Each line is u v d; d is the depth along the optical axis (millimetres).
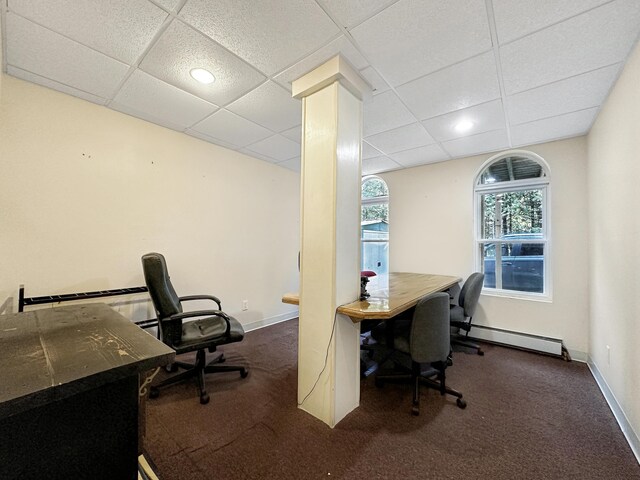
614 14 1361
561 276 2938
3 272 1910
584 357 2779
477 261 3557
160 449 1514
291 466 1410
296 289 4383
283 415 1826
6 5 1336
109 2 1329
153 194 2707
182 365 2377
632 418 1596
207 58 1741
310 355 1841
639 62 1520
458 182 3664
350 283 1871
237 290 3514
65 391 526
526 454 1513
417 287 2678
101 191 2357
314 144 1851
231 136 3025
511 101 2211
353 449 1530
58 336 789
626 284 1733
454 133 2844
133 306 2549
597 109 2295
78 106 2225
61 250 2150
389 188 4277
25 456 521
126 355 660
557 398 2078
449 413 1882
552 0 1291
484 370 2559
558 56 1680
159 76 1933
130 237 2543
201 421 1759
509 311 3219
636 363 1560
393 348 2100
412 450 1529
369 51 1664
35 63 1789
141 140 2611
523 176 3289
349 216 1849
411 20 1429
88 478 594
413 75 1893
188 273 3006
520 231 3334
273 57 1722
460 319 2875
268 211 3945
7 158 1918
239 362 2652
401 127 2697
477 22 1433
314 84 1822
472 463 1446
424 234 3930
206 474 1354
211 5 1347
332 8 1356
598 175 2369
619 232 1857
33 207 2023
